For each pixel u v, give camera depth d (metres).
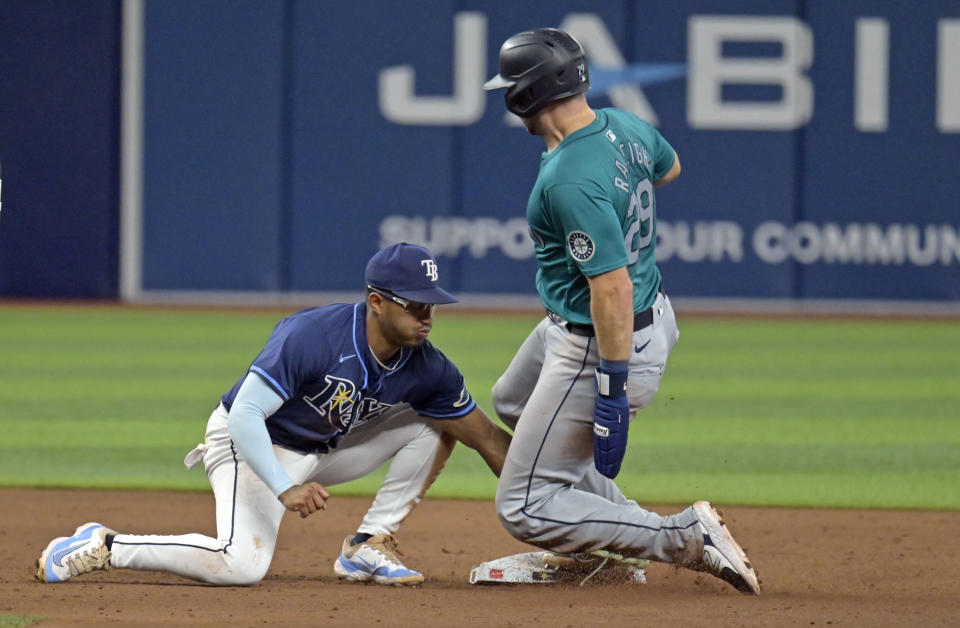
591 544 15.02
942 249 59.25
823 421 31.20
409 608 14.06
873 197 59.22
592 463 16.14
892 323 55.19
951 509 21.92
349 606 14.13
